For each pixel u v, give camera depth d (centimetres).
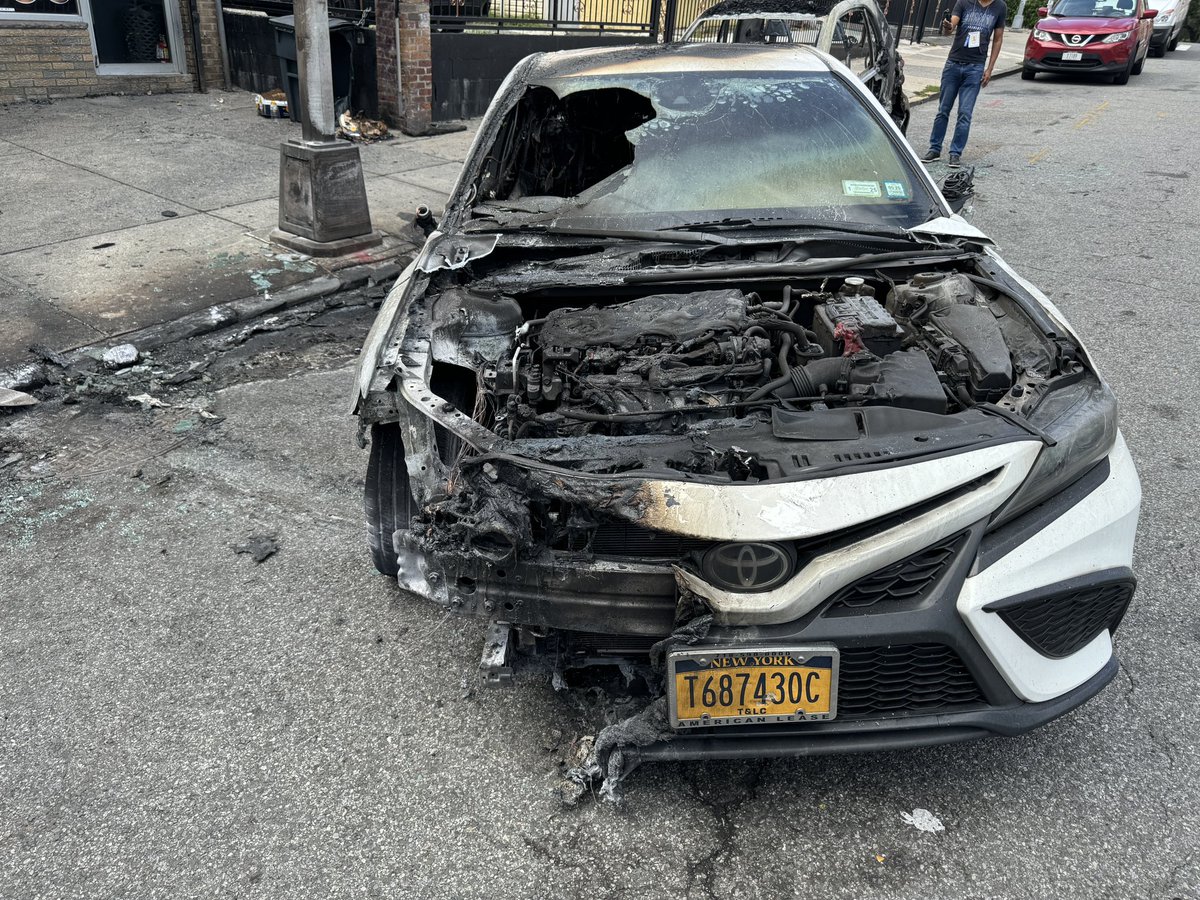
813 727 215
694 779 241
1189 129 1130
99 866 219
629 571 212
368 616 308
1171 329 538
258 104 984
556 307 309
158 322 526
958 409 240
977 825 227
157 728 261
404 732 259
